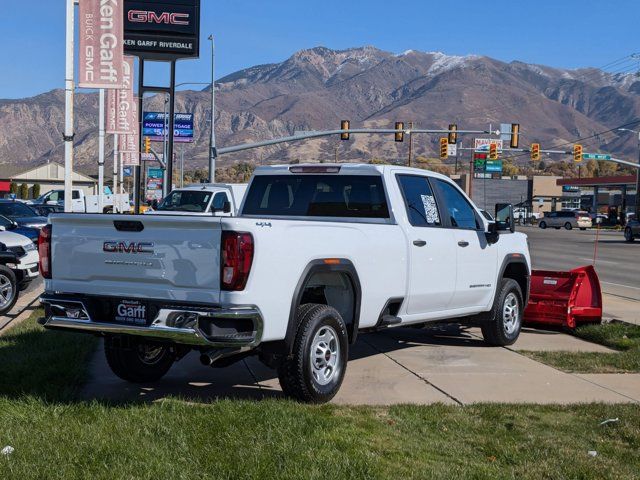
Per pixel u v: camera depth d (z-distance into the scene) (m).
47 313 6.86
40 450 5.14
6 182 89.88
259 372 8.14
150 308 6.38
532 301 11.38
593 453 5.61
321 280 7.36
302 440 5.45
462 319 9.70
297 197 8.62
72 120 14.85
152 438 5.46
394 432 5.93
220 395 7.09
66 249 6.75
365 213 8.21
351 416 6.34
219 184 22.05
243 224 6.06
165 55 35.06
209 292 6.10
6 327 10.56
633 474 5.21
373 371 8.28
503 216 9.62
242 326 6.13
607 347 10.10
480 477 5.00
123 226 6.46
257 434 5.56
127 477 4.72
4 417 5.85
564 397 7.27
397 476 4.94
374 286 7.52
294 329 6.57
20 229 19.53
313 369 6.68
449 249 8.74
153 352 7.59
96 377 7.79
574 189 118.50
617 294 17.06
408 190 8.45
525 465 5.31
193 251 6.15
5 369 7.60
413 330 11.21
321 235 6.85
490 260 9.61
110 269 6.52
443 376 8.09
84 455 5.08
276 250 6.30
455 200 9.34
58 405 6.30
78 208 39.06
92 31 15.47
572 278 11.20
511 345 10.10
